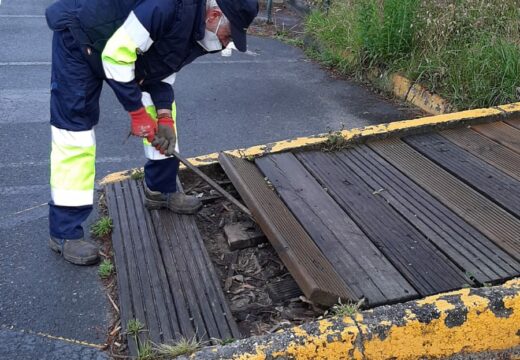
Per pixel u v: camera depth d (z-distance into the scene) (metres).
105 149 4.80
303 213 3.34
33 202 3.95
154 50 2.96
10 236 3.52
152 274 3.03
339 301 2.64
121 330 2.72
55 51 2.94
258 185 3.58
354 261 2.94
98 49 2.85
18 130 5.11
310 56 7.47
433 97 5.59
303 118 5.55
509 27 5.72
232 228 3.43
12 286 3.07
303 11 9.25
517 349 2.70
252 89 6.29
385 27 6.26
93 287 3.07
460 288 2.75
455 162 3.92
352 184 3.68
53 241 3.29
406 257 2.97
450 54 5.71
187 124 5.33
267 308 2.87
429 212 3.36
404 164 3.91
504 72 5.22
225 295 2.97
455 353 2.63
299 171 3.82
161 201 3.55
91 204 3.26
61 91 2.97
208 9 2.92
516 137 4.28
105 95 5.96
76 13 2.83
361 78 6.57
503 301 2.61
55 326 2.80
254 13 2.86
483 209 3.38
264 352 2.39
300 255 2.89
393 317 2.52
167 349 2.45
